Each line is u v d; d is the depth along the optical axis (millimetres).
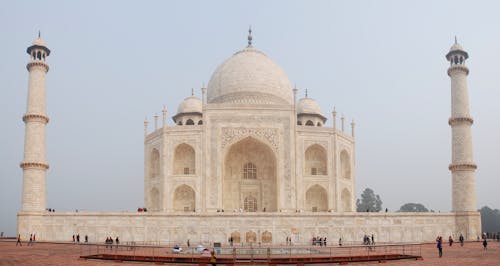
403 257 62219
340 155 128375
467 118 112000
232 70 139875
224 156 119312
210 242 98625
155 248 85938
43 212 101188
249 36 155250
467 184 109250
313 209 124000
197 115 136750
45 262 57125
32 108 107125
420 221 105312
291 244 97562
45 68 110625
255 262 55875
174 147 119688
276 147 120500
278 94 139250
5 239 115875
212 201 116438
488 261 58344
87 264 55062
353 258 58156
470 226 106375
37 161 104500
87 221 100125
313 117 141875
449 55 117375
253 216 99812
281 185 118625
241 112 121000
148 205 122812
